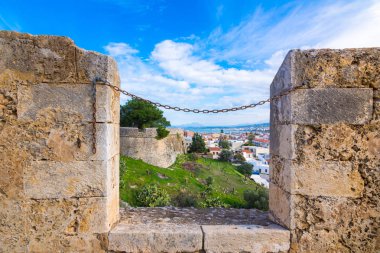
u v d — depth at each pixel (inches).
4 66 111.0
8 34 110.9
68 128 112.1
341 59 113.5
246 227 119.6
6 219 111.3
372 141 112.7
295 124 113.9
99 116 112.1
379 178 112.2
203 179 1229.1
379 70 113.0
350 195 112.9
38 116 111.8
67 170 112.0
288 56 116.7
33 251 111.8
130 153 1165.7
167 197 748.6
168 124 1435.8
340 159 113.3
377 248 112.0
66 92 112.0
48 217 111.8
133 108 1311.5
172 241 112.6
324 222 113.7
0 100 111.0
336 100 113.3
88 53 112.2
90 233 112.6
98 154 112.3
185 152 1744.6
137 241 112.3
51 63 111.7
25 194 111.3
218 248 113.0
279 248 114.0
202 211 151.8
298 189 114.1
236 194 1087.0
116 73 125.6
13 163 111.0
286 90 118.1
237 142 3299.7
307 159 113.8
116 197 129.5
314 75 113.7
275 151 132.6
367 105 112.7
